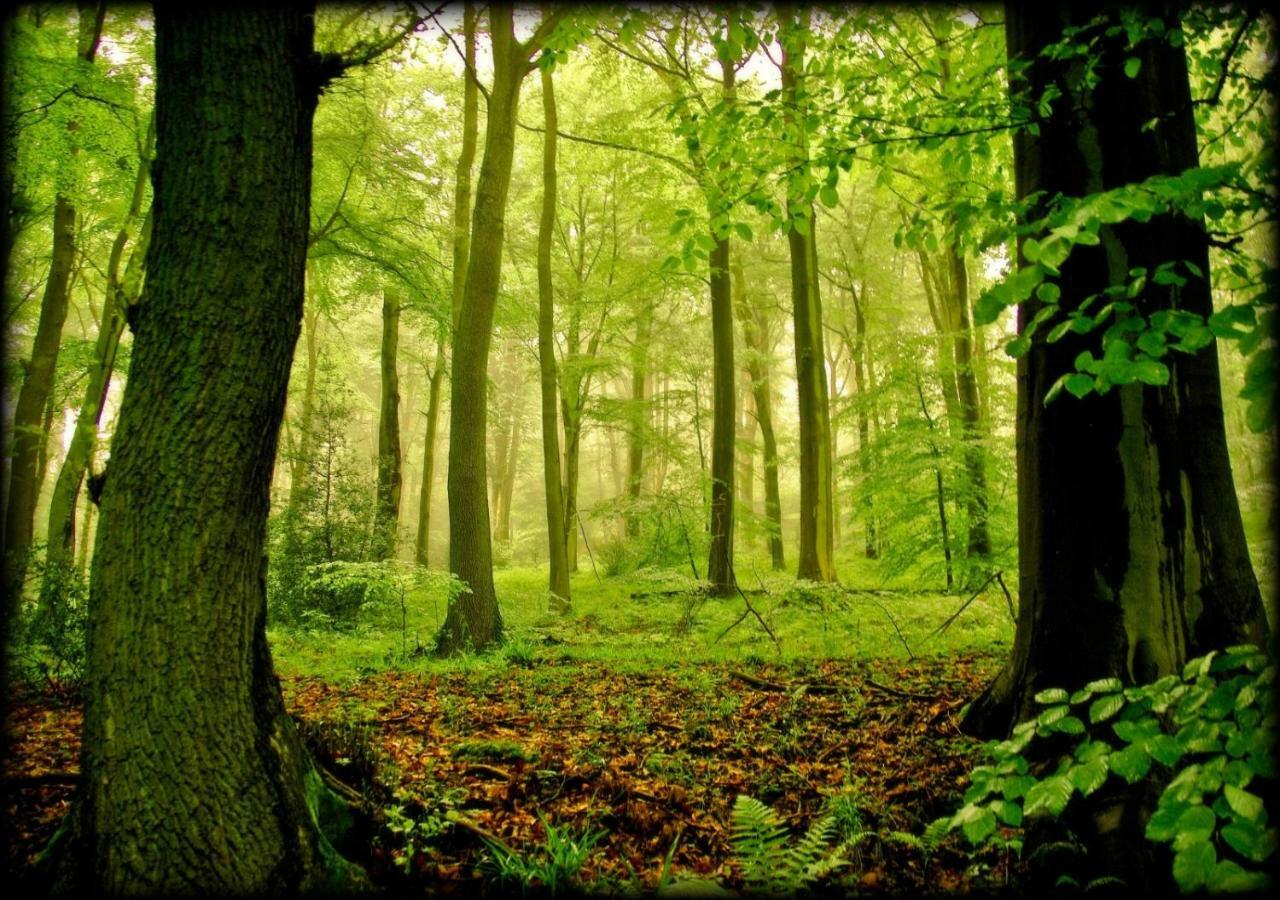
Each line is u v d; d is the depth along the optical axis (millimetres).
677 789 3742
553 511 13250
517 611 13172
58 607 6285
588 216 19281
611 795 3723
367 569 8734
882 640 8828
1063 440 3621
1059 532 3623
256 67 2490
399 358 25156
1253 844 1479
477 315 9367
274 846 2352
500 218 9570
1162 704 1877
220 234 2402
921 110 4465
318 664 8234
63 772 3820
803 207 4062
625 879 2896
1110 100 3547
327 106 10914
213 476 2369
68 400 13930
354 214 11305
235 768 2328
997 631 8992
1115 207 1781
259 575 2576
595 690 6566
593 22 4715
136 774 2207
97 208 10656
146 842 2178
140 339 2420
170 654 2268
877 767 4145
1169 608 3309
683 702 5961
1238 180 1824
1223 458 3402
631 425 18875
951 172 4500
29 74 6746
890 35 5324
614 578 14320
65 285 10812
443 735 4918
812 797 3744
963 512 10656
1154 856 2674
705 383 20953
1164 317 1774
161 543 2299
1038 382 3771
